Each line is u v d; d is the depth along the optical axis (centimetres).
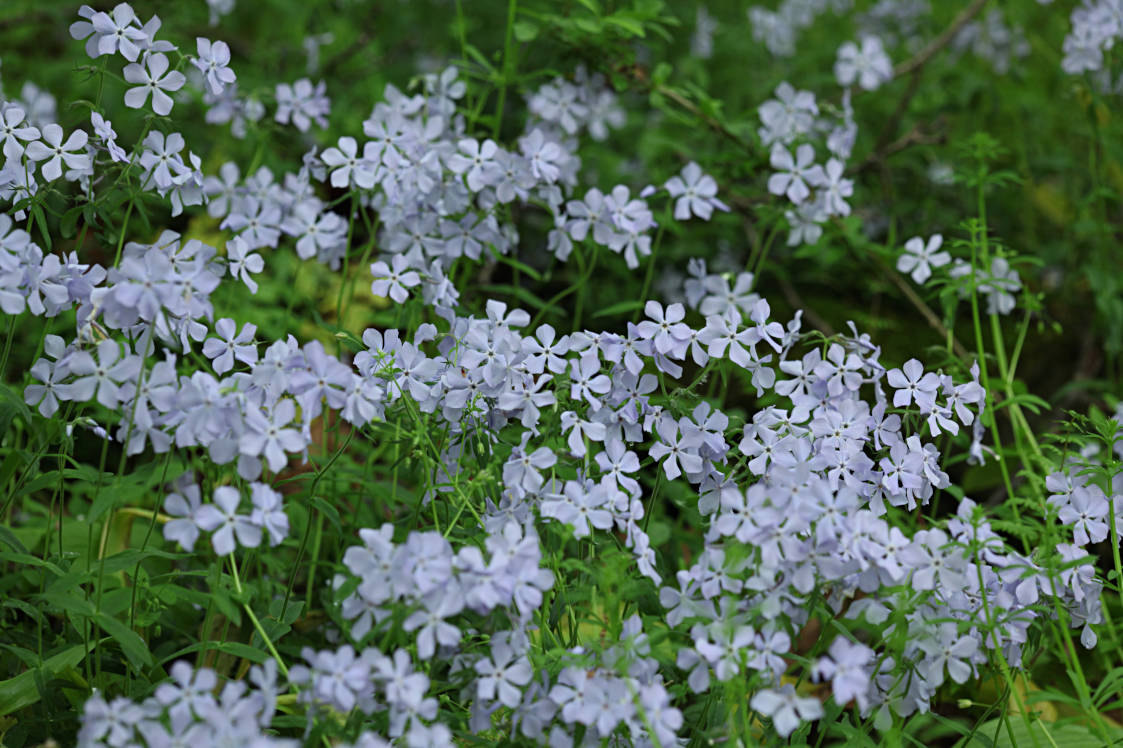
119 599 272
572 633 278
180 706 221
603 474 292
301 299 483
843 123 539
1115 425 325
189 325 275
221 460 242
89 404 371
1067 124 632
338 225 403
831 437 290
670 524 406
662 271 586
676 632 260
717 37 761
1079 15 529
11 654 312
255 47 680
